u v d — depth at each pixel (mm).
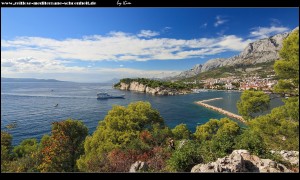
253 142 13891
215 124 40000
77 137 25969
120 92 185500
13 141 49156
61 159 20172
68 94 161375
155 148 16078
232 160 10820
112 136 21734
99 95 137875
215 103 107938
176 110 94375
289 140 15086
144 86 189750
